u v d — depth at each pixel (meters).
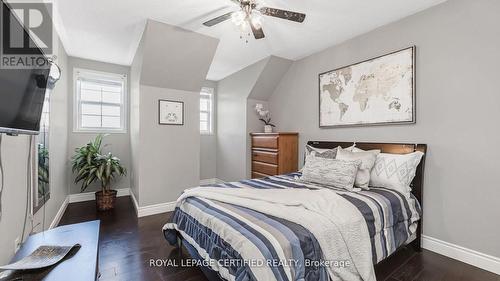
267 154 3.97
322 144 3.38
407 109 2.50
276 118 4.39
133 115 3.91
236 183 2.57
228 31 2.97
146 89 3.40
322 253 1.39
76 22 2.68
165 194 3.56
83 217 3.24
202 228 1.72
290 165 3.81
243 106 4.47
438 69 2.29
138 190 3.37
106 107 4.26
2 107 1.07
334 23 2.70
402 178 2.28
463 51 2.12
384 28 2.73
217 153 5.30
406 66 2.50
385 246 1.83
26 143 1.78
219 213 1.67
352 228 1.58
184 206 2.09
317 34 2.99
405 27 2.54
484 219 2.02
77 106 3.97
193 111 3.83
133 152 3.92
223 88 5.10
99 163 3.51
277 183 2.58
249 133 4.44
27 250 1.26
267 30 2.89
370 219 1.76
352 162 2.40
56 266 1.10
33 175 1.96
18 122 1.25
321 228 1.46
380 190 2.25
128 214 3.38
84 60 3.97
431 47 2.34
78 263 1.13
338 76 3.23
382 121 2.72
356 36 3.03
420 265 2.09
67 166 3.77
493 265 1.96
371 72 2.83
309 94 3.71
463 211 2.13
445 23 2.24
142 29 2.89
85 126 4.08
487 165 2.00
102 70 4.12
